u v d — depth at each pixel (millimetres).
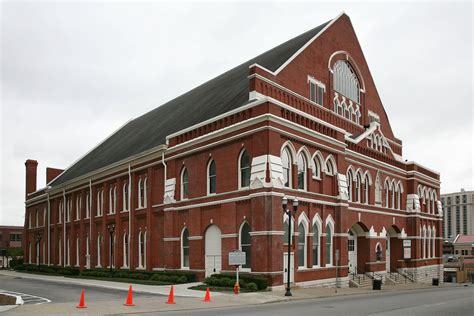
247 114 32750
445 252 135375
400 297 28516
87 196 57281
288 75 39719
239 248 32281
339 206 37469
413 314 18875
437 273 58594
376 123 48875
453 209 187125
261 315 18359
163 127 50781
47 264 66875
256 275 30047
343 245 37375
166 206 39438
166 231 39156
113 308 20984
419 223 53875
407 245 51281
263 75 36312
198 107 47188
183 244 38062
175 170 39438
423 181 56562
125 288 32406
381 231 46938
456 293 33438
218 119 35344
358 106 50781
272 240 29656
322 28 46094
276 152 31219
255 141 31594
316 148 35875
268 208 30016
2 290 32531
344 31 49438
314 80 43156
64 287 34875
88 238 56031
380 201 47406
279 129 31547
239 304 23328
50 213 67938
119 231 48531
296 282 32250
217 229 34562
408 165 54094
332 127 37938
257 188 30609
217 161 34969
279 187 30594
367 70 53438
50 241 67250
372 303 23938
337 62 47938
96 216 54125
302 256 33688
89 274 49312
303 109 39438
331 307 21750
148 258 42062
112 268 48344
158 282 36312
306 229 34062
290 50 44094
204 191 35906
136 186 46156
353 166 43031
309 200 34281
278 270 29859
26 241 76438
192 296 26578
